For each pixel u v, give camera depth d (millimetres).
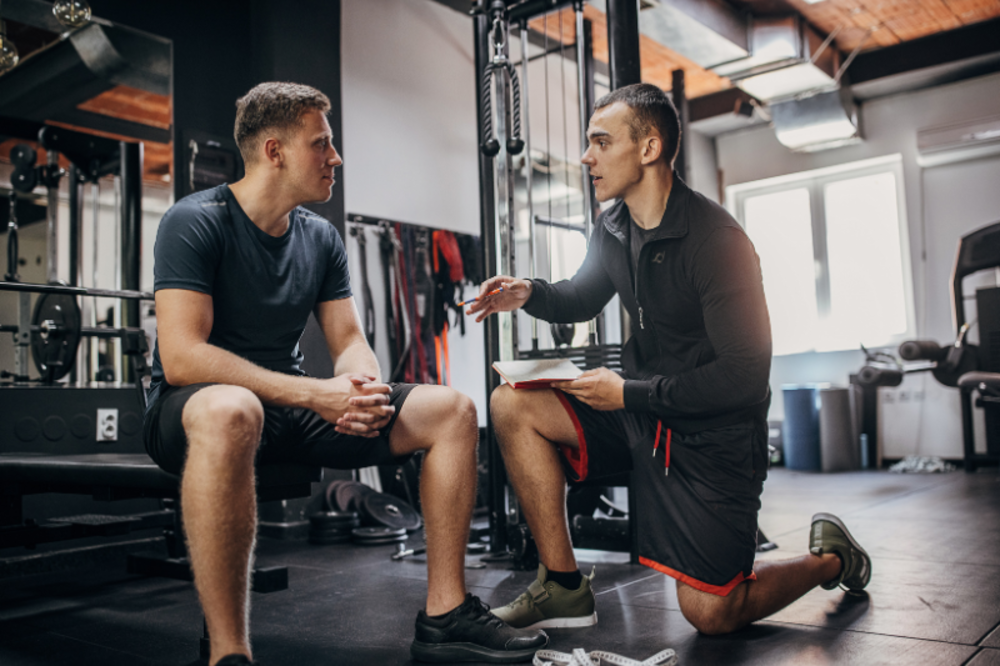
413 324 4551
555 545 1811
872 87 6609
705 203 1724
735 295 1615
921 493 4590
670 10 4812
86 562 3059
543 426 1768
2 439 2820
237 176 4027
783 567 1815
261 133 1542
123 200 3584
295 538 3623
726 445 1660
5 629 2064
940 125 6555
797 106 6453
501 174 3000
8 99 3426
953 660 1517
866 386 5730
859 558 2016
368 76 4434
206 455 1234
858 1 5492
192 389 1365
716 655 1590
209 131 3945
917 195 6711
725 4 5316
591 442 1767
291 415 1571
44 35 3510
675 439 1712
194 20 3918
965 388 5523
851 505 4184
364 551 3221
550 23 5258
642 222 1811
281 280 1629
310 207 4000
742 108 7062
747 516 1664
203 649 1679
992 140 6188
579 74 2957
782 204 7535
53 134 3521
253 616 2086
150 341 3672
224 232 1537
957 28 6074
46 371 3002
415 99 4707
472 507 1613
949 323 6543
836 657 1556
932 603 1973
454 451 1576
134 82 3707
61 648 1860
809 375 7254
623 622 1888
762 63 5703
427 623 1596
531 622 1825
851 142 6801
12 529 2164
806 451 6465
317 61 4074
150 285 3709
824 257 7273
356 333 1798
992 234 5512
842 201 7203
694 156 7516
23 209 3475
